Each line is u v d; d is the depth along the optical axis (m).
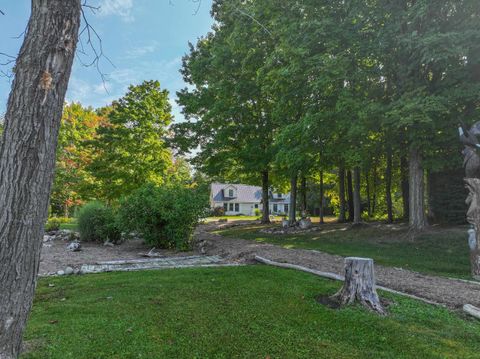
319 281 4.89
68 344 2.70
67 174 21.56
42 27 2.07
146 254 8.20
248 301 3.93
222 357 2.60
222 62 14.73
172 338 2.91
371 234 11.25
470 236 5.79
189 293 4.26
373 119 9.23
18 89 2.02
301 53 8.98
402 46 8.72
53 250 8.95
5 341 1.91
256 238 12.12
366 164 12.18
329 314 3.52
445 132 8.96
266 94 14.20
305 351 2.72
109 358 2.51
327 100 10.60
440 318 3.50
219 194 45.38
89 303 3.85
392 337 3.00
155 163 15.94
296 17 9.87
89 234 10.73
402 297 4.20
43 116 2.03
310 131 10.19
